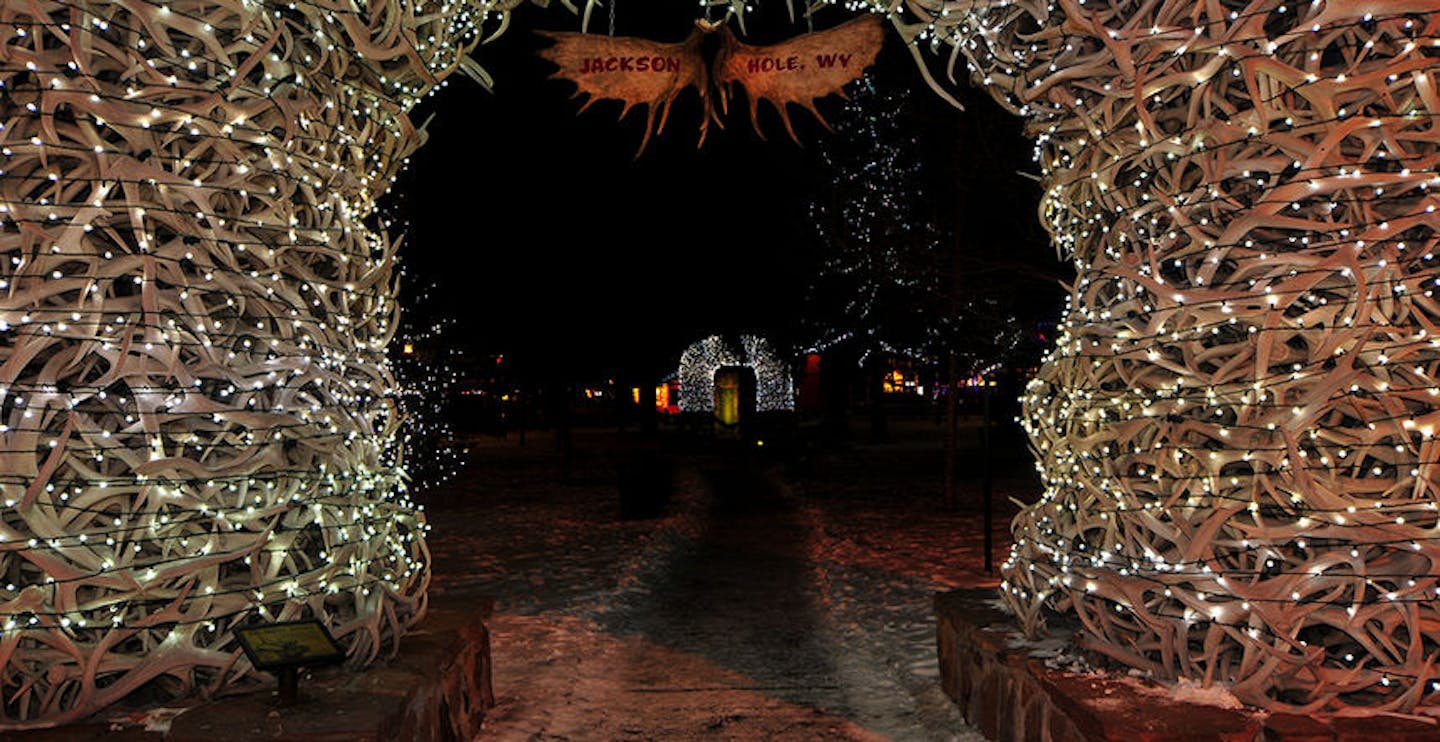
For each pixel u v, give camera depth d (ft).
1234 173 12.23
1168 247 12.91
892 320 60.39
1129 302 13.17
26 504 10.52
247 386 11.87
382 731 10.89
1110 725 11.18
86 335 10.91
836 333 78.28
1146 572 12.62
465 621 15.81
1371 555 11.64
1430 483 11.45
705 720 18.35
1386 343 11.63
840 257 44.24
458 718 15.46
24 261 10.79
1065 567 13.79
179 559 11.31
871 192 41.65
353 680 12.44
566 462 62.90
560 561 34.06
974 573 30.73
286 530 12.32
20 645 10.87
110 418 11.30
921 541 37.22
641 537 39.17
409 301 44.65
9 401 11.04
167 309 11.37
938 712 18.13
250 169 12.11
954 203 42.29
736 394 86.28
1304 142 11.80
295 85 12.94
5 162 10.95
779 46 17.83
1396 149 11.51
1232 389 12.14
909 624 24.81
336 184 13.98
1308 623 11.76
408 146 16.10
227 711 11.18
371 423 14.08
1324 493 11.59
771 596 29.89
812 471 64.44
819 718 18.47
